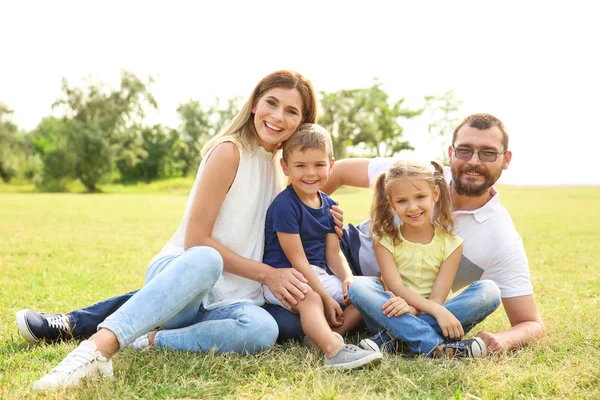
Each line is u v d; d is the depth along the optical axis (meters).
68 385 2.24
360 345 2.91
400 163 3.25
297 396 2.22
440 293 3.13
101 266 6.17
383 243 3.25
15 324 3.50
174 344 2.82
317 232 3.25
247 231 3.14
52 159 46.75
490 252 3.31
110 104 47.97
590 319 3.75
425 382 2.45
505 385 2.35
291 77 3.16
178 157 61.00
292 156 3.14
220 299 3.05
